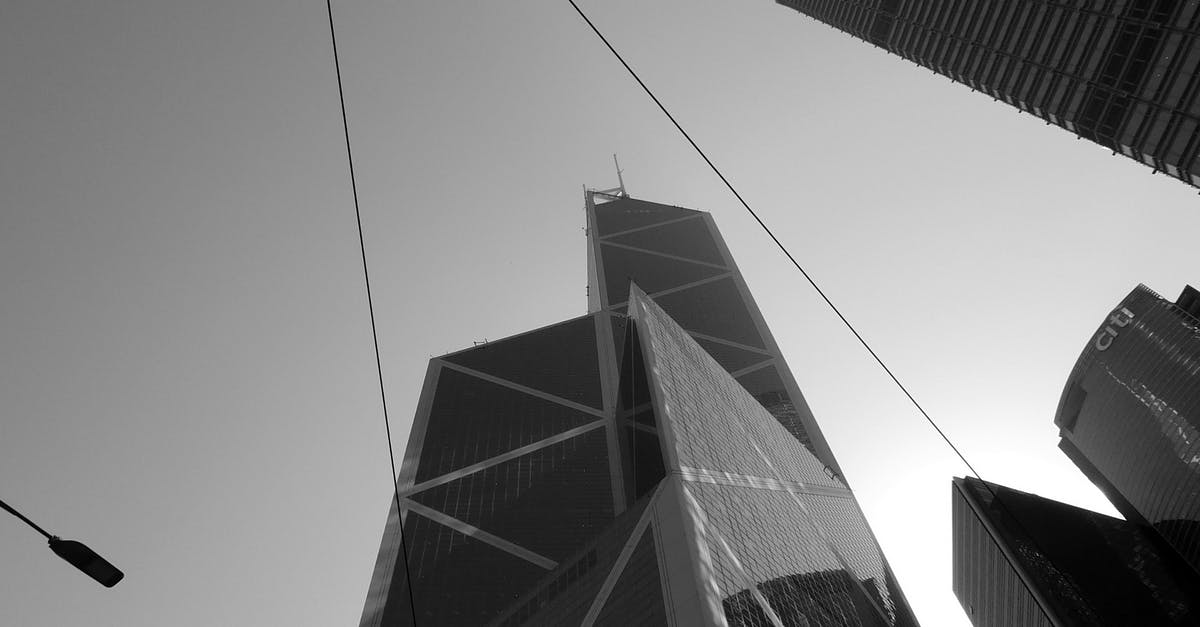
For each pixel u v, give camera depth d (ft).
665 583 168.86
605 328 557.74
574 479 408.67
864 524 412.16
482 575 358.64
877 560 381.60
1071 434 612.29
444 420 469.16
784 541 246.27
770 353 568.41
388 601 351.25
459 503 403.75
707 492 213.46
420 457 440.86
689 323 601.21
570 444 433.48
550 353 533.96
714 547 184.85
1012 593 499.92
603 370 506.07
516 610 245.86
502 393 489.26
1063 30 298.35
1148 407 522.88
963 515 549.95
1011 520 506.07
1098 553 499.51
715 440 261.85
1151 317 533.55
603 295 636.89
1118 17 271.28
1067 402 604.90
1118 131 280.51
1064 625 441.68
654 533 188.96
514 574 357.61
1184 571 490.90
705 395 294.87
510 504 398.42
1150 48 259.80
